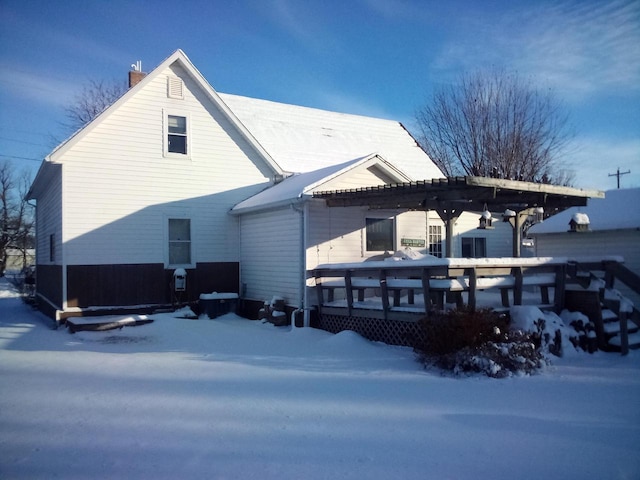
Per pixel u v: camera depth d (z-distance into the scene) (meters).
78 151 14.12
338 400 6.45
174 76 15.50
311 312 12.70
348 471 4.39
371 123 22.58
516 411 5.99
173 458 4.69
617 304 9.69
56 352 10.08
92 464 4.57
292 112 20.89
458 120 32.72
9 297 26.31
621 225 13.43
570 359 9.02
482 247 18.28
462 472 4.37
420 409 6.07
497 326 8.41
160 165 15.23
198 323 13.34
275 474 4.33
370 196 11.43
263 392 6.85
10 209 45.62
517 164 30.78
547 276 10.22
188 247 15.69
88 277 14.13
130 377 7.84
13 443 5.09
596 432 5.31
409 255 13.29
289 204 13.23
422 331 9.75
